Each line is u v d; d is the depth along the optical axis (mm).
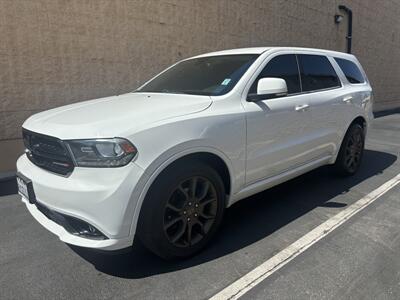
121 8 7285
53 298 2629
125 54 7477
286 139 3904
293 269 2926
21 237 3566
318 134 4449
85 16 6820
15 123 6277
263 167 3656
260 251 3227
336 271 2891
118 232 2621
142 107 3127
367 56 18031
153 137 2709
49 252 3271
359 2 16547
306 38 13031
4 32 5984
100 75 7168
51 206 2773
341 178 5371
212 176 3139
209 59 4273
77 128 2711
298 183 5133
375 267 2943
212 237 3312
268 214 4043
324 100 4500
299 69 4348
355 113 5219
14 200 4586
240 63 3848
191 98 3385
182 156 2867
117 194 2562
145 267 3000
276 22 11391
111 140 2570
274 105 3715
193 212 3076
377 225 3730
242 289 2686
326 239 3424
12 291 2711
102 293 2674
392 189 4891
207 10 8969
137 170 2611
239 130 3303
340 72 5188
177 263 3057
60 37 6574
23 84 6277
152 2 7770
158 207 2785
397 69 21766
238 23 9914
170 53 8273
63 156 2730
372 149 7680
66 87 6766
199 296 2619
